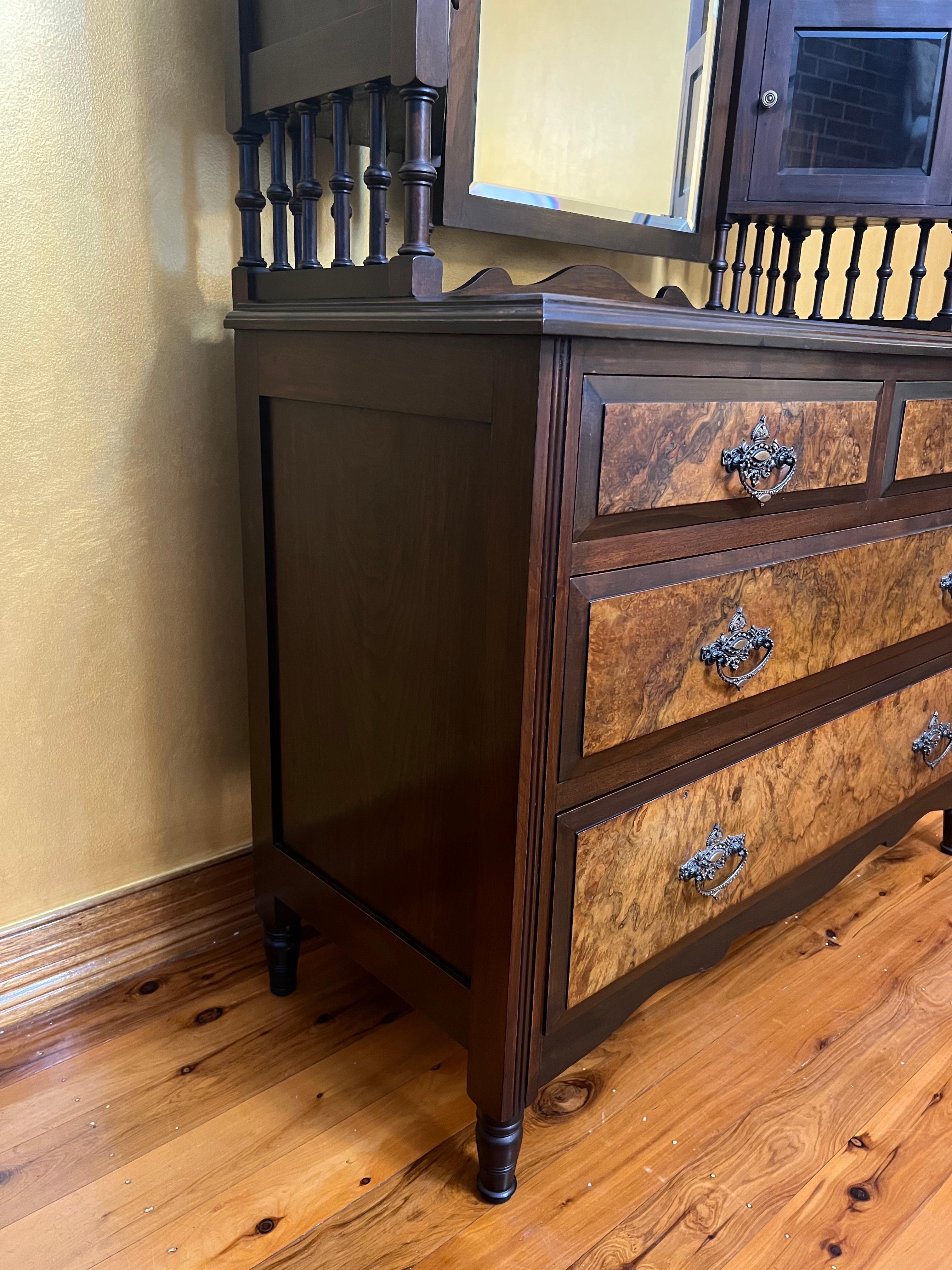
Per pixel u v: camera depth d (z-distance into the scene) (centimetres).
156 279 97
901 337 93
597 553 71
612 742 76
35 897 104
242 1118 91
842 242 170
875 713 112
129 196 93
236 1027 104
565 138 110
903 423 99
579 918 79
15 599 95
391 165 111
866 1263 79
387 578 81
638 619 75
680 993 112
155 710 109
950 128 112
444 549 74
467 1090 83
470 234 118
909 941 124
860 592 101
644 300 104
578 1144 90
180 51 93
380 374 76
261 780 105
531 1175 87
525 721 69
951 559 116
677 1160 89
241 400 95
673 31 117
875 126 115
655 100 118
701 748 88
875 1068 101
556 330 61
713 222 129
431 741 80
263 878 108
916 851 148
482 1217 82
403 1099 95
